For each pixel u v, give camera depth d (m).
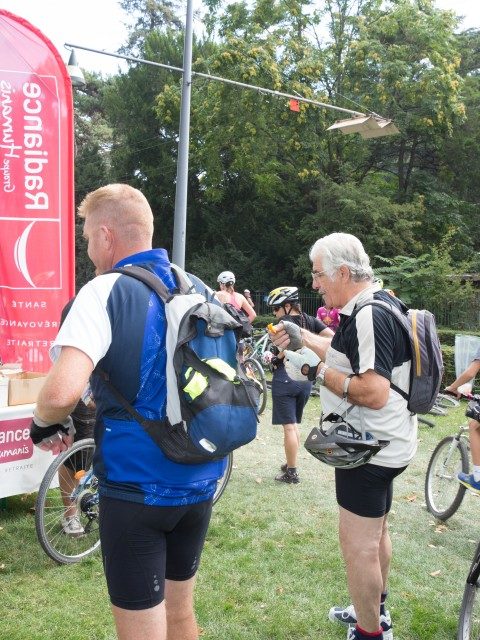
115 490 1.78
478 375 11.34
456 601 3.59
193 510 1.91
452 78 21.31
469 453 4.79
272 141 22.95
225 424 1.77
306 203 25.67
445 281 17.08
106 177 34.12
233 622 3.24
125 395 1.79
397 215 21.67
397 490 5.63
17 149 4.58
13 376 4.41
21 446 4.14
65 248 4.80
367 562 2.51
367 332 2.40
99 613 3.28
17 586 3.54
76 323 1.73
